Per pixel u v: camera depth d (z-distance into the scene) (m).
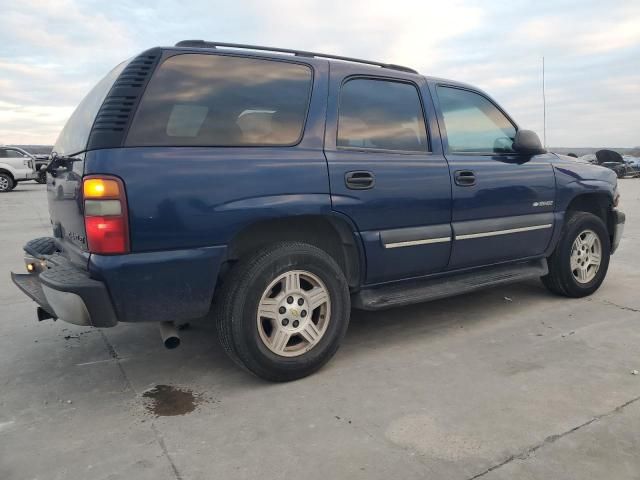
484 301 4.86
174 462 2.38
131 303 2.71
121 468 2.34
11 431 2.68
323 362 3.29
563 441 2.49
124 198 2.61
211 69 3.02
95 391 3.13
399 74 3.78
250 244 3.19
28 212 13.41
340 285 3.31
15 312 4.70
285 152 3.11
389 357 3.56
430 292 3.81
